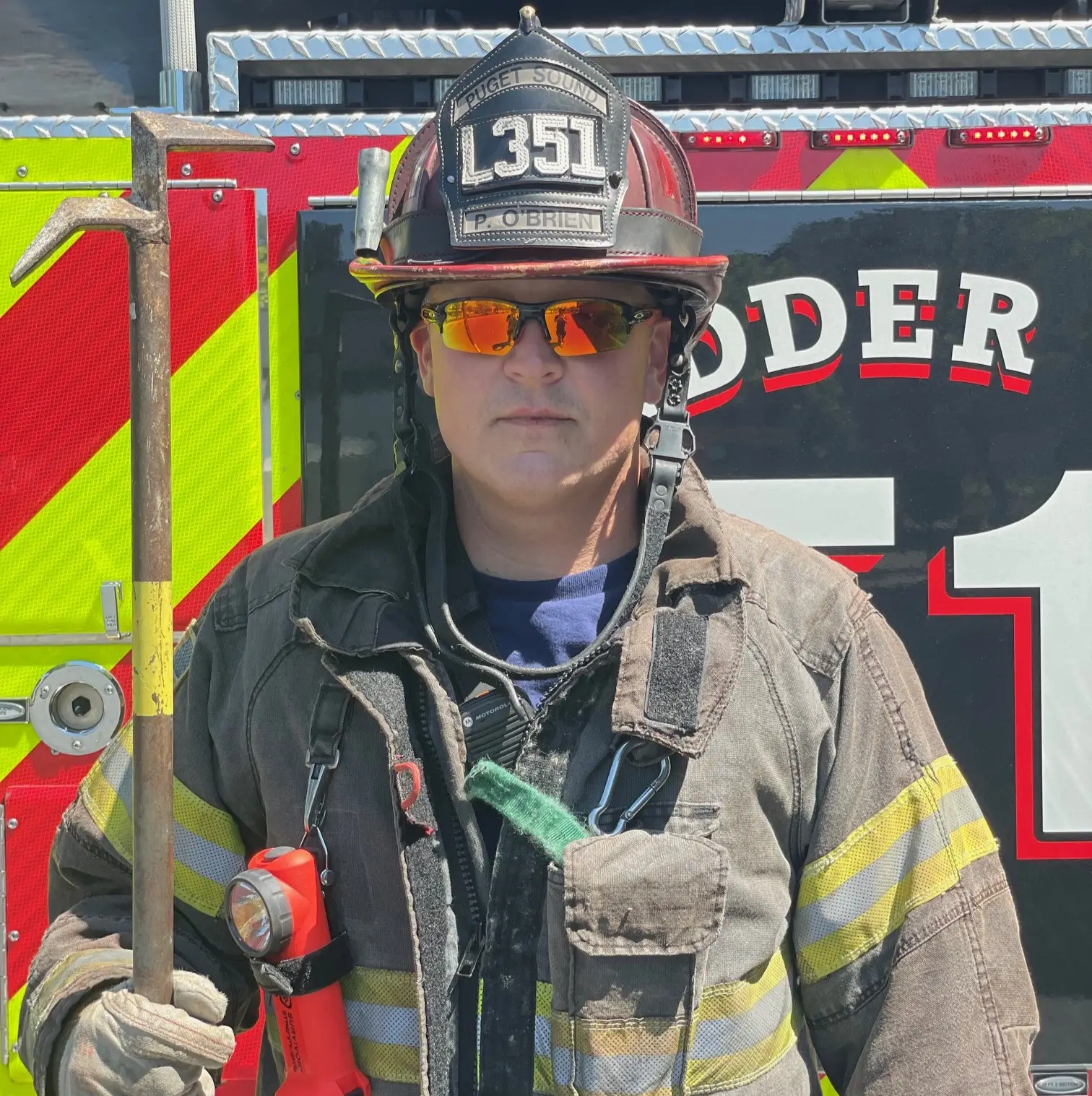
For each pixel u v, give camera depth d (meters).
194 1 2.65
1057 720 2.23
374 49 2.30
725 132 2.25
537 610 1.35
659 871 1.17
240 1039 2.23
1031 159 2.24
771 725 1.27
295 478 2.29
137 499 1.20
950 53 2.31
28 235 2.29
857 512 2.24
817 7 2.37
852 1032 1.29
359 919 1.28
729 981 1.22
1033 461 2.23
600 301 1.26
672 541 1.36
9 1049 2.27
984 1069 1.22
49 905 1.53
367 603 1.32
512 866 1.22
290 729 1.34
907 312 2.24
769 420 2.24
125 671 2.29
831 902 1.28
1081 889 2.23
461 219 1.22
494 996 1.21
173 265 2.27
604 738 1.26
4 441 2.27
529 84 1.22
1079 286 2.23
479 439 1.29
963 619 2.24
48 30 2.60
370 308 2.28
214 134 1.21
